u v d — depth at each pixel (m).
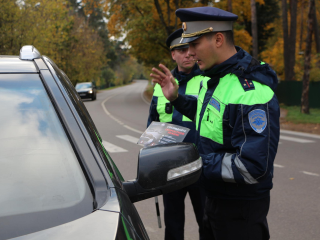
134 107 25.08
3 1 25.05
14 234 1.08
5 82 1.60
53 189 1.26
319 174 6.36
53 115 1.49
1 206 1.19
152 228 4.05
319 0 33.09
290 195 5.17
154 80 2.40
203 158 1.98
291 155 8.08
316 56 19.83
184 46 2.95
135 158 7.81
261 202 2.01
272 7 28.81
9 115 1.48
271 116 1.85
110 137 11.19
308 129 12.68
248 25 28.92
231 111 1.89
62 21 31.83
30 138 1.41
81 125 1.47
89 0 24.50
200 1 24.20
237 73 1.91
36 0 27.53
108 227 1.10
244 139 1.85
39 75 1.67
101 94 50.56
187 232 3.94
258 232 2.02
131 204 1.34
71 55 47.44
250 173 1.81
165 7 24.50
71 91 1.71
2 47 26.75
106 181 1.29
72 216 1.16
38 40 28.03
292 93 21.14
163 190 1.49
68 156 1.36
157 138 2.52
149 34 24.47
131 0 23.55
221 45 1.99
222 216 2.04
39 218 1.15
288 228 4.04
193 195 2.98
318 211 4.54
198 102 2.26
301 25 32.47
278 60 28.56
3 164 1.33
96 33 58.84
